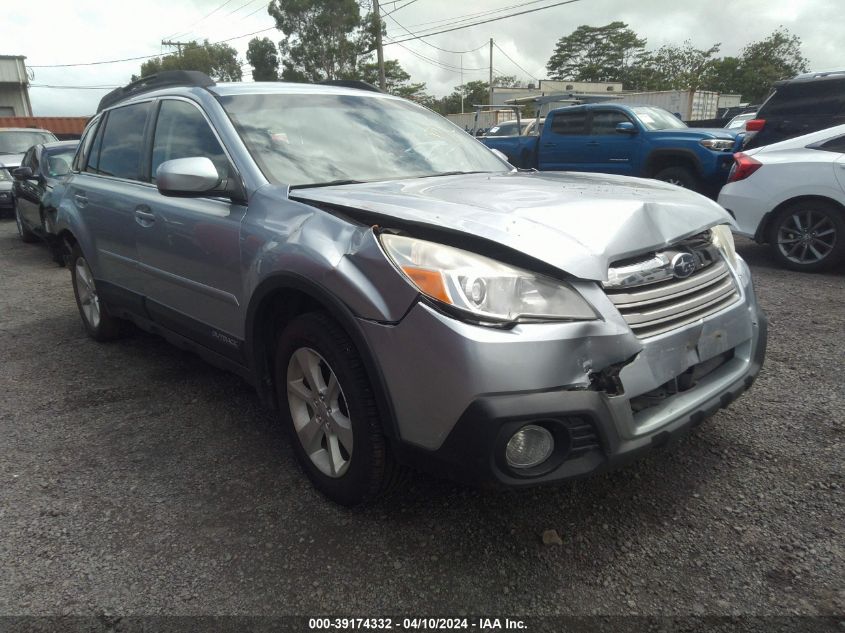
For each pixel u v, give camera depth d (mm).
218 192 2840
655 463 2793
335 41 34031
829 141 5973
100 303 4430
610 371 2008
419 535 2367
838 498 2502
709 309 2400
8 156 14172
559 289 1993
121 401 3668
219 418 3408
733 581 2096
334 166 3008
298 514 2516
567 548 2279
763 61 54938
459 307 1938
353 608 2035
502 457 1937
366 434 2244
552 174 3400
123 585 2154
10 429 3336
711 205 2652
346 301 2176
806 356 3953
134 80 4152
